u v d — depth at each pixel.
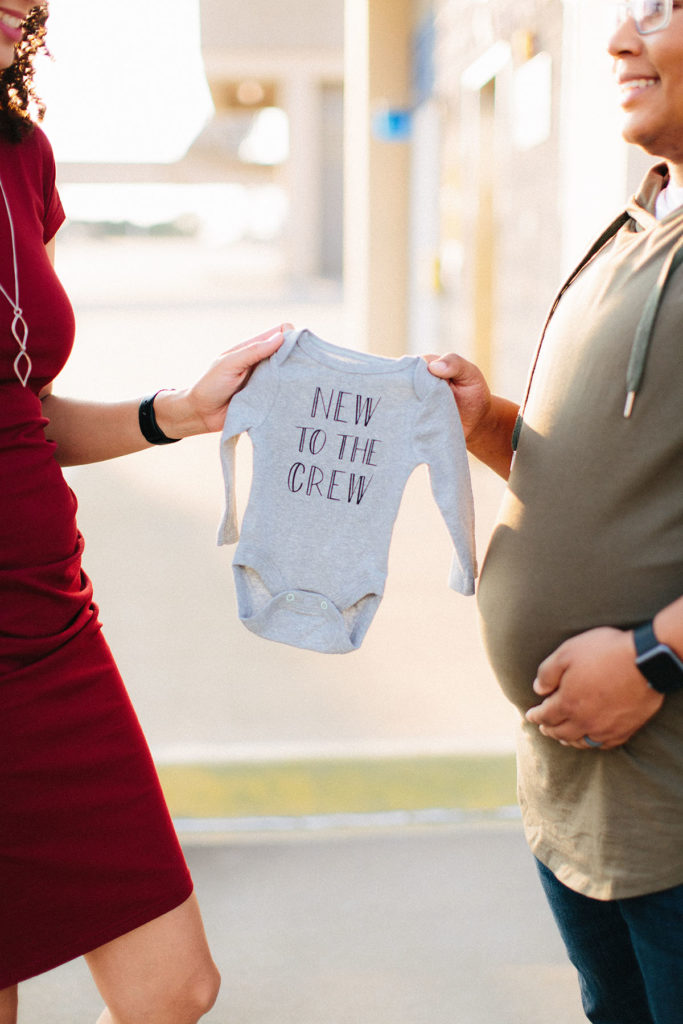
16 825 1.69
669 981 1.55
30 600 1.71
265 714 4.00
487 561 1.79
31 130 1.83
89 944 1.73
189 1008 1.81
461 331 9.09
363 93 10.97
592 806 1.61
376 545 2.04
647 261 1.54
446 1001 2.54
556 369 1.65
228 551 6.15
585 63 4.50
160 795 1.84
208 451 9.20
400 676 4.36
